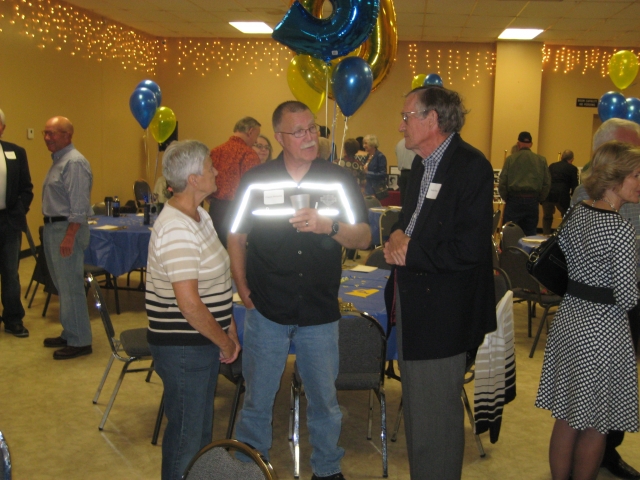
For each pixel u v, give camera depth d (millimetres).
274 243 2262
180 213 2025
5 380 3805
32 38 7848
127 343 3141
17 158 4500
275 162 2342
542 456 2975
